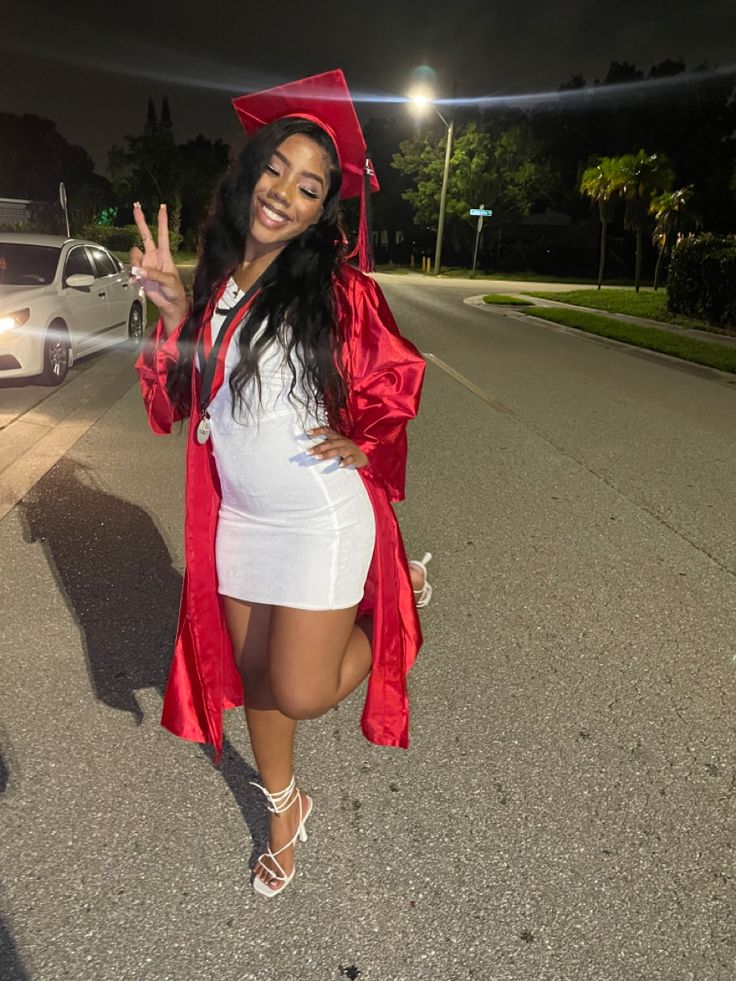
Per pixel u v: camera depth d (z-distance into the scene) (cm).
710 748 321
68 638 386
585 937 233
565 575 474
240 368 208
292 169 209
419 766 304
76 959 221
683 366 1303
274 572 221
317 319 210
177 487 597
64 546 488
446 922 236
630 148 6059
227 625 241
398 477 238
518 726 330
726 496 627
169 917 235
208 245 223
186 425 777
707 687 364
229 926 233
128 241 4616
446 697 349
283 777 243
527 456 720
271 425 212
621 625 418
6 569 456
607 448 757
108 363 1099
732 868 260
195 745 312
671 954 229
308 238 217
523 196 5503
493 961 225
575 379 1139
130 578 449
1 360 877
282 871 244
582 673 371
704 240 2041
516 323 1967
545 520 561
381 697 246
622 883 253
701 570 488
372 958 224
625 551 512
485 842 267
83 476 618
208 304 222
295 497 217
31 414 806
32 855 256
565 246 6444
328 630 221
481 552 503
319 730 323
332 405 219
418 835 270
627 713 342
